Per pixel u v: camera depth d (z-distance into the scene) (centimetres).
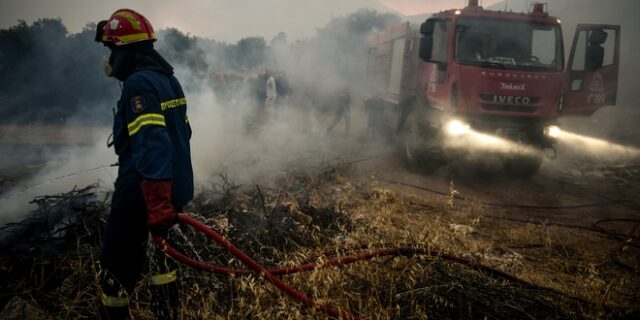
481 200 639
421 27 755
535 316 280
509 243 454
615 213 605
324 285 277
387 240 381
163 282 238
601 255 436
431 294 288
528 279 359
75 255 319
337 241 347
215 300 269
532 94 725
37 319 245
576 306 306
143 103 208
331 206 495
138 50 229
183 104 245
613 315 300
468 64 718
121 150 225
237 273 242
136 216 229
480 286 303
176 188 234
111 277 230
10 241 340
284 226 398
